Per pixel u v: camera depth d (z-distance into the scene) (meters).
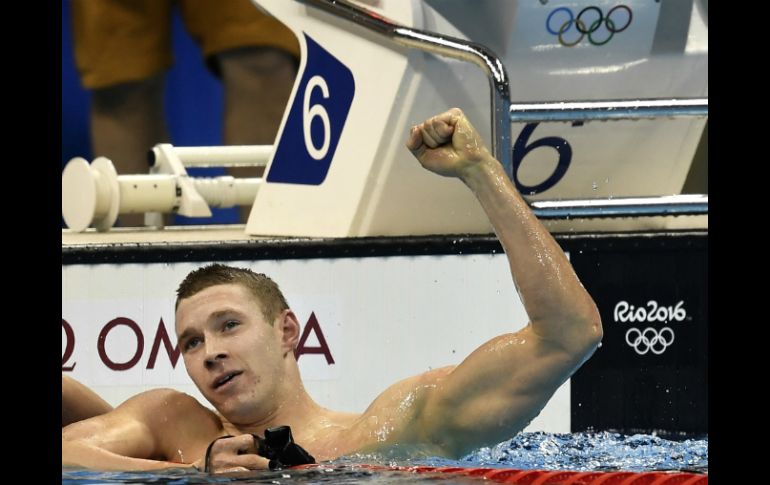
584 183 15.62
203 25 22.28
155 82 22.70
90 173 17.06
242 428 12.70
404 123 14.98
